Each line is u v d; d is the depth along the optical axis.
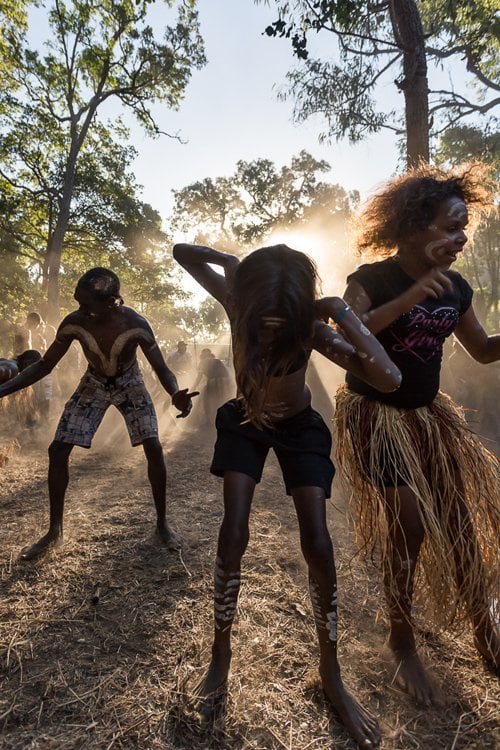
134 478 4.94
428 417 2.30
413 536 2.17
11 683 2.07
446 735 1.90
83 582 2.81
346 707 1.92
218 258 2.20
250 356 1.84
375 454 2.21
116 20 19.33
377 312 2.03
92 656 2.22
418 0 10.43
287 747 1.81
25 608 2.56
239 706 1.96
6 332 20.09
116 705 1.95
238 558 2.01
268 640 2.34
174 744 1.80
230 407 2.22
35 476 4.89
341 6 7.56
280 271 1.77
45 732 1.83
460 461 2.29
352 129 10.10
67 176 20.66
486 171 2.32
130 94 20.91
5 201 22.09
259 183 29.66
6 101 20.72
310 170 29.70
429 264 2.11
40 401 7.36
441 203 2.03
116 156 23.52
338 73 9.86
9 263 23.98
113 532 3.44
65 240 24.69
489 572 2.29
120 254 25.39
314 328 1.87
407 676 2.13
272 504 4.17
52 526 3.20
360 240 2.40
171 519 3.72
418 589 2.43
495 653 2.23
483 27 10.13
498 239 22.56
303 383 2.11
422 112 8.06
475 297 25.27
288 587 2.79
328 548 1.97
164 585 2.79
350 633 2.45
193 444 6.92
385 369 1.83
